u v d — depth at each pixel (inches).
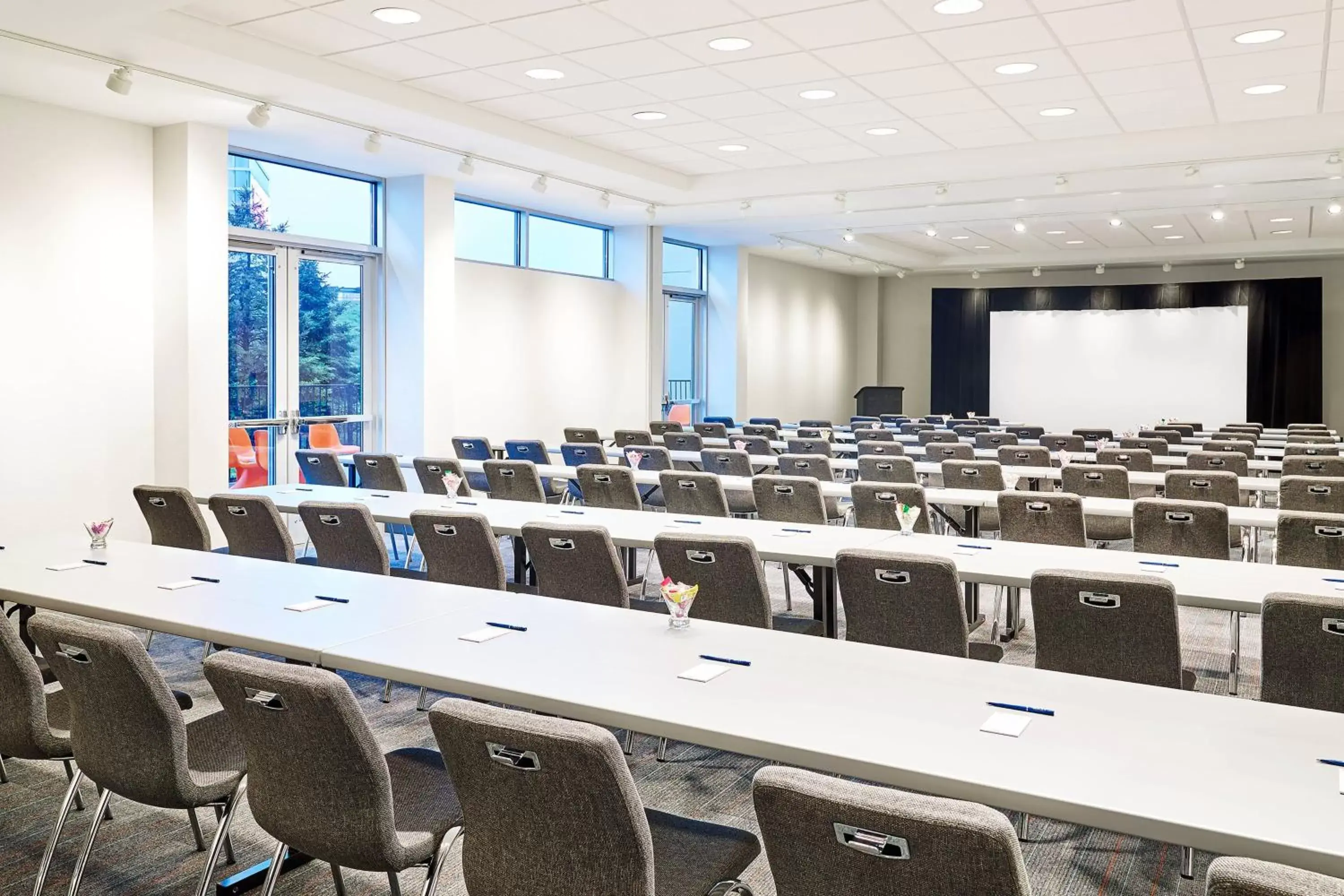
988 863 58.7
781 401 714.2
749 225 548.4
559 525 165.3
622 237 539.2
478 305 456.1
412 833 94.0
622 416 541.3
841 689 97.8
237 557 169.9
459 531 175.2
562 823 76.7
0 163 289.7
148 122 322.3
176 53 254.5
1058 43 264.5
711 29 254.5
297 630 119.5
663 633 118.4
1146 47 266.5
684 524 203.8
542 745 74.2
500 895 81.1
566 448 339.9
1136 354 734.5
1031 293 761.6
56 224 303.0
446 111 324.5
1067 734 85.7
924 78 296.4
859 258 699.4
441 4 237.9
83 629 100.2
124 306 320.5
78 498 310.7
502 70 292.5
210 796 104.4
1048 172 404.2
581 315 514.0
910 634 139.5
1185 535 198.7
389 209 414.3
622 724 91.0
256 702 90.0
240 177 364.5
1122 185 431.5
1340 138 344.2
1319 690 114.7
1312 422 689.6
